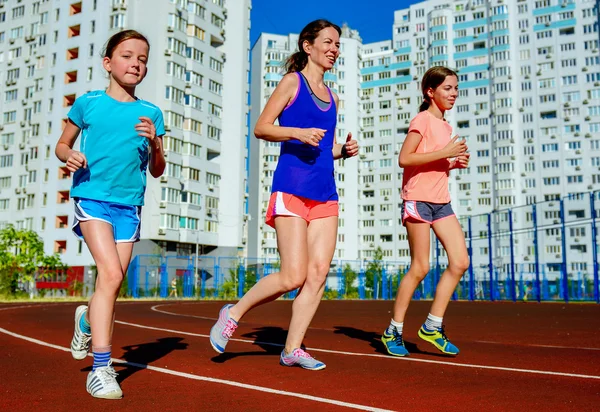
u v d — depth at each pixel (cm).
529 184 7269
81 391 342
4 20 5816
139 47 365
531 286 2720
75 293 3578
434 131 513
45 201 5266
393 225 7931
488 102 7600
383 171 8069
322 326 920
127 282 3609
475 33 7750
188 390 342
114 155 352
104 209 352
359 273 4428
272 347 561
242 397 322
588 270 2870
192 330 780
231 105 5456
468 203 7544
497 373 406
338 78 8156
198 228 5053
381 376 391
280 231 414
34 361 464
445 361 468
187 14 5088
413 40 8162
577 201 2423
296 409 293
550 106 7269
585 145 7088
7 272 2778
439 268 3206
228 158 5391
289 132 393
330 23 438
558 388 350
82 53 5219
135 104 365
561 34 7325
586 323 1016
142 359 467
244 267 4009
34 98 5478
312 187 409
